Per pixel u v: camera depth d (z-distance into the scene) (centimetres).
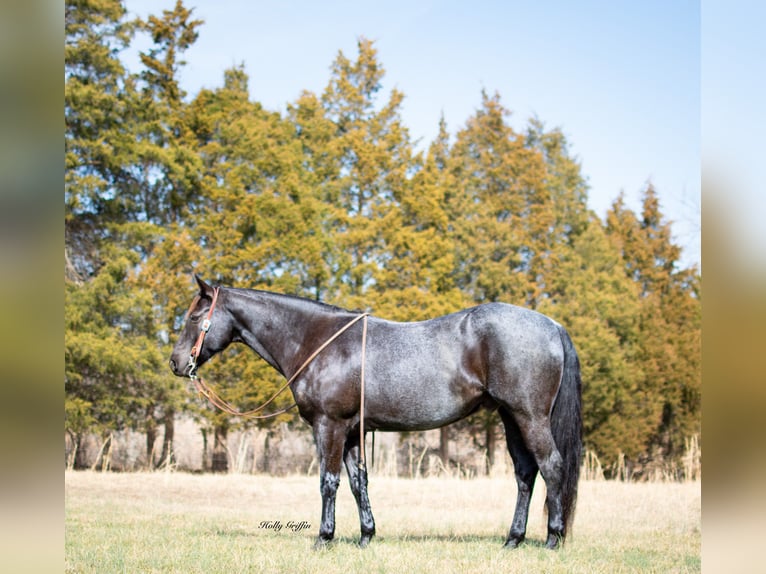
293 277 1614
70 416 1469
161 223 1725
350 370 625
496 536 729
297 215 1647
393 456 1589
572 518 609
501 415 651
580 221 1941
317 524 838
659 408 1728
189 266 1622
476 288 1811
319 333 650
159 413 1745
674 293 1888
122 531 729
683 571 549
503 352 601
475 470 1831
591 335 1683
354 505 1027
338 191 1769
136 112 1666
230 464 1586
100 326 1548
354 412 630
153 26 1748
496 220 1822
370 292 1647
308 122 1827
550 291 1827
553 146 2064
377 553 591
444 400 614
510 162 1881
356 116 1888
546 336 609
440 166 1962
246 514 916
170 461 1642
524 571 533
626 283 1844
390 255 1717
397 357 621
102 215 1638
